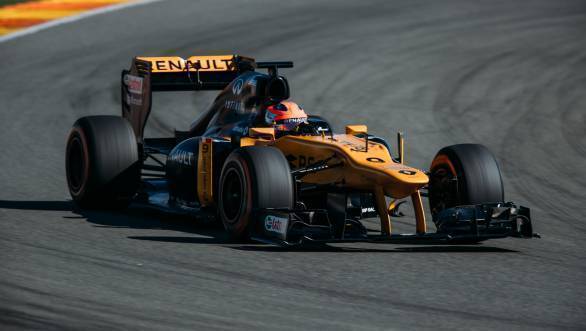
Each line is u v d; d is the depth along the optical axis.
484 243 32.25
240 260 28.20
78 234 31.67
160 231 32.69
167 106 64.44
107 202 36.22
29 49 81.25
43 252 28.55
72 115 61.06
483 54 81.62
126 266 27.06
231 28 90.81
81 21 92.56
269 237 29.52
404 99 66.38
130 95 39.25
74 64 76.38
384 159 30.53
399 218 36.84
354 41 85.88
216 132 35.97
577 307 24.27
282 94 34.66
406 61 78.81
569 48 84.00
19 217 34.47
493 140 54.75
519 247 31.77
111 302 23.22
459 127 58.22
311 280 26.11
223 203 31.48
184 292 24.41
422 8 101.94
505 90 69.38
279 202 29.94
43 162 47.69
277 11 99.19
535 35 89.56
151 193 38.16
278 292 24.72
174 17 95.44
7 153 49.66
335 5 102.69
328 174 31.22
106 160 35.53
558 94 68.06
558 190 43.28
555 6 104.19
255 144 32.75
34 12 96.50
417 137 55.59
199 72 40.25
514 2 106.50
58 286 24.52
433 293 25.22
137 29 89.75
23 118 59.59
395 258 29.22
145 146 39.84
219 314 22.53
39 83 70.19
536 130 57.38
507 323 22.64
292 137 32.47
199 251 29.36
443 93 68.38
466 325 22.36
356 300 24.25
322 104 64.75
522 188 43.56
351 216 31.58
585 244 32.81
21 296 23.39
